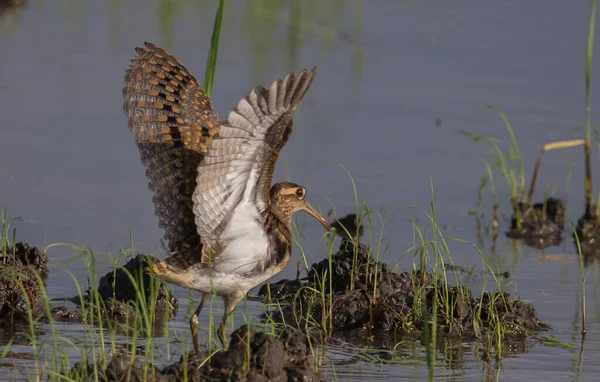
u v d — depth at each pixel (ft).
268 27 80.28
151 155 32.53
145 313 30.96
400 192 52.13
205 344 34.32
